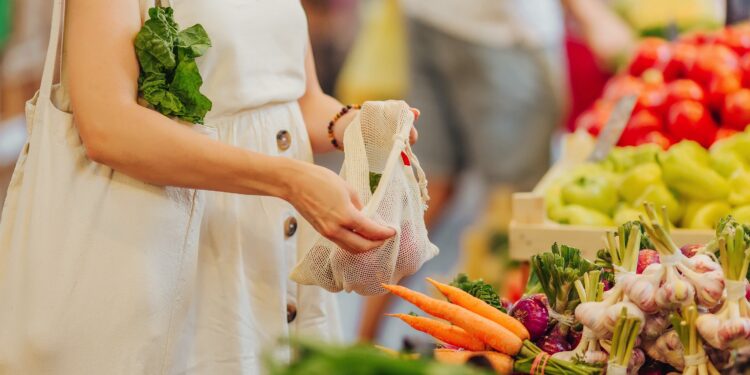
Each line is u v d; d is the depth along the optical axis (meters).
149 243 1.68
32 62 4.84
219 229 1.86
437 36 4.78
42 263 1.65
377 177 1.78
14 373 1.68
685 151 2.41
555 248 1.67
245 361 1.87
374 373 1.05
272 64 1.90
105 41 1.61
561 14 4.85
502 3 4.64
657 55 3.22
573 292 1.61
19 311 1.67
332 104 2.10
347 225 1.61
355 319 4.68
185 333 1.82
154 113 1.62
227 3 1.81
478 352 1.57
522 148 4.86
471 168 4.98
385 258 1.68
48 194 1.65
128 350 1.68
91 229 1.66
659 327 1.48
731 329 1.38
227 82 1.82
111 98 1.60
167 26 1.67
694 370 1.44
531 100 4.80
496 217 4.84
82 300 1.66
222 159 1.62
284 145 1.92
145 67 1.65
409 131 1.74
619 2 4.75
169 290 1.73
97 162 1.64
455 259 5.47
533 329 1.62
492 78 4.75
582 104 4.89
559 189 2.50
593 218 2.40
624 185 2.43
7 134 4.73
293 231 1.95
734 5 3.29
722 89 2.83
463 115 4.85
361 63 5.07
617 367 1.46
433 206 4.99
